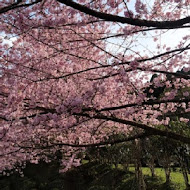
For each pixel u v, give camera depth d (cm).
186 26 320
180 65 618
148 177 1553
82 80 650
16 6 287
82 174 1720
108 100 696
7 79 544
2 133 565
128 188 1416
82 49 608
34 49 605
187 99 506
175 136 496
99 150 1686
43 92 592
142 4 332
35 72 558
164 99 557
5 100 583
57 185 1653
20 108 536
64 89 623
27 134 764
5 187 1903
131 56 544
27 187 1828
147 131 521
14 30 471
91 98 475
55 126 579
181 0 377
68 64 649
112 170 1731
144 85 724
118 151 1602
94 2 401
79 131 988
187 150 1234
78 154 1340
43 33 506
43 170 2058
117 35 402
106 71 549
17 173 2144
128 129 1067
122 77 413
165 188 1323
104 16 304
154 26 310
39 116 484
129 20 306
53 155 1402
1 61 557
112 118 524
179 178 1498
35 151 1064
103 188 1527
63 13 451
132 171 1670
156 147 1348
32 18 404
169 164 1376
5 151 795
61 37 520
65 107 430
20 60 560
